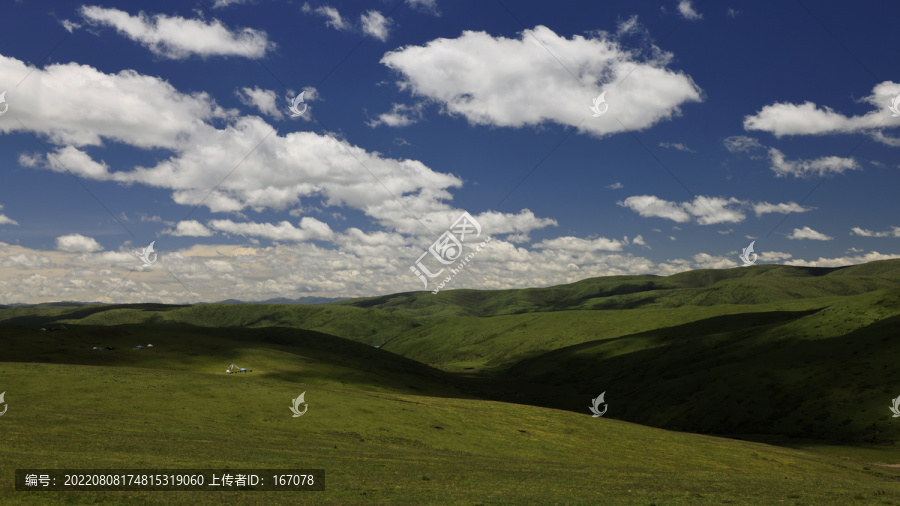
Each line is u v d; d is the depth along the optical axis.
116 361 111.69
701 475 46.41
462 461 47.56
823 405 100.06
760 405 110.50
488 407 82.06
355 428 60.84
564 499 29.72
